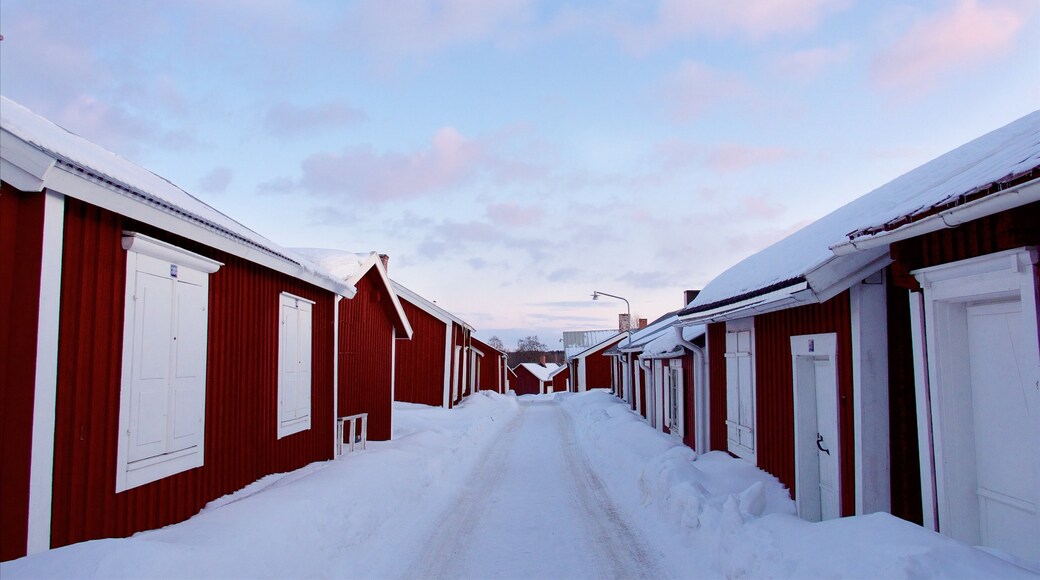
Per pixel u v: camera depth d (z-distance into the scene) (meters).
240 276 6.68
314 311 9.20
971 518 4.36
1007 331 4.07
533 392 64.25
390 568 5.93
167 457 5.17
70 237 4.08
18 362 3.70
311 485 6.91
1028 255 3.59
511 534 7.25
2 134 3.36
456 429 16.42
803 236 8.48
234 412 6.50
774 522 5.21
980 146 5.91
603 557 6.38
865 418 5.45
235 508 5.58
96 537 4.30
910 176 6.95
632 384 23.73
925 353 4.66
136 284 4.77
